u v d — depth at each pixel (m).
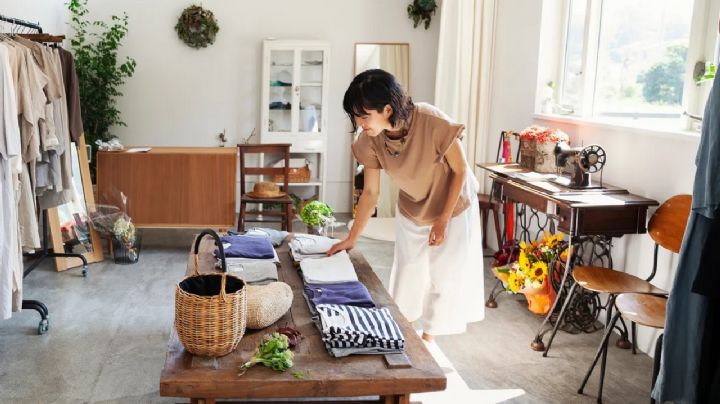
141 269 4.70
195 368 1.75
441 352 3.35
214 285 1.95
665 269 3.25
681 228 2.97
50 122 3.83
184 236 5.76
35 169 3.81
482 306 3.09
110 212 4.86
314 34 6.67
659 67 3.69
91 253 4.83
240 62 6.62
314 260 2.58
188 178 5.17
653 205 3.27
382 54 6.76
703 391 2.39
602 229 3.26
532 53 4.74
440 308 2.96
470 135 5.54
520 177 3.85
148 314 3.79
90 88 5.90
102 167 5.11
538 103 4.70
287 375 1.74
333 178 6.91
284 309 2.10
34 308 3.45
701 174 2.28
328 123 6.82
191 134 6.69
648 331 3.37
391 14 6.72
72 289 4.22
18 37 3.83
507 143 4.74
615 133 3.71
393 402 1.82
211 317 1.78
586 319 3.75
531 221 4.75
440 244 2.82
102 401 2.75
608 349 3.42
